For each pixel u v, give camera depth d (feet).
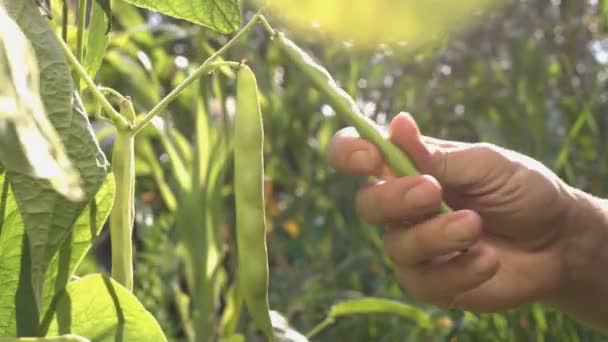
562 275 3.17
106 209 1.81
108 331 1.88
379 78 7.41
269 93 6.66
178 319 5.62
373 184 2.63
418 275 2.90
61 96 1.55
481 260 2.81
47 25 1.58
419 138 2.57
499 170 2.82
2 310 1.80
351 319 6.21
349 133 2.64
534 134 7.03
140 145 5.15
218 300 4.70
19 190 1.52
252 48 6.55
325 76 2.18
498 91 7.38
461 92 7.30
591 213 3.13
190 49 7.30
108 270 5.48
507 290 3.05
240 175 2.00
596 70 7.63
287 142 7.55
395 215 2.56
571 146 7.07
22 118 1.19
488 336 5.37
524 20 7.38
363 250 6.63
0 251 1.79
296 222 7.41
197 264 4.55
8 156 1.16
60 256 1.82
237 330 5.44
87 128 1.56
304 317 6.20
